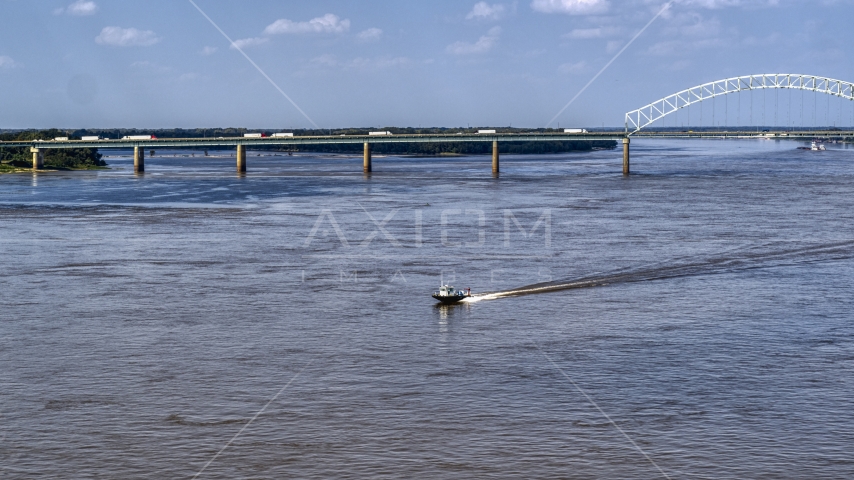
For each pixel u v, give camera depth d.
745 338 69.31
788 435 51.62
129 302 79.00
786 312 77.12
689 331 71.31
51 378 59.97
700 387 58.78
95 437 51.34
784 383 59.44
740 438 51.28
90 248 105.88
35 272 91.19
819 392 57.81
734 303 80.50
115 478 46.97
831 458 48.97
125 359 63.69
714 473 47.44
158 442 50.78
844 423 53.12
